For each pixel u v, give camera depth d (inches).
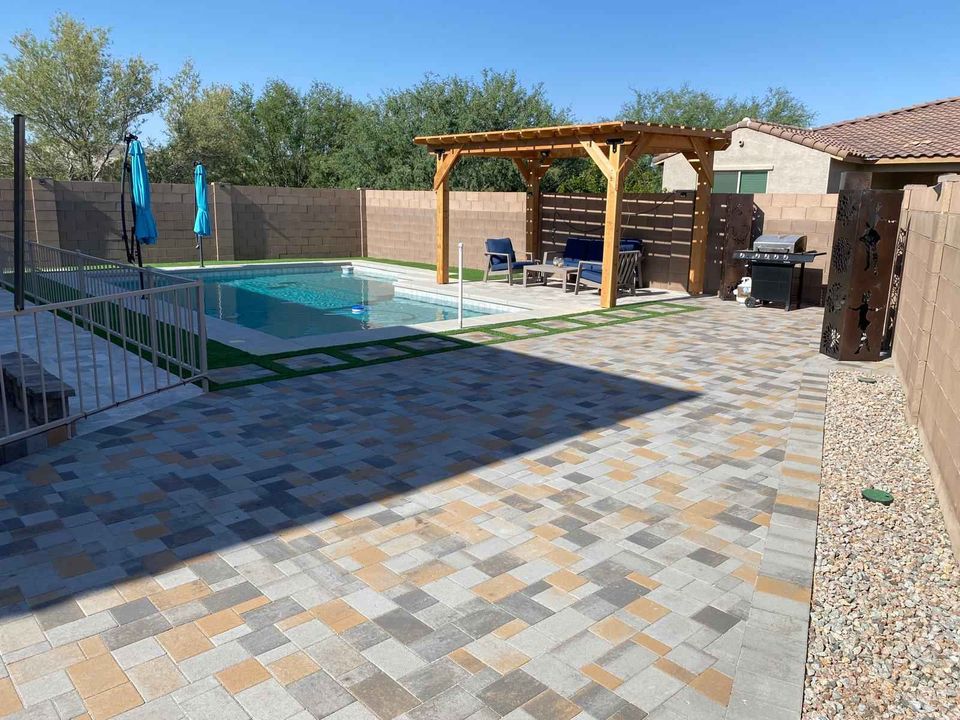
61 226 682.8
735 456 210.7
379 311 549.0
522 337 385.1
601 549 154.4
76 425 224.4
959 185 191.8
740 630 126.3
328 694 107.9
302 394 266.1
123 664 113.7
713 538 160.1
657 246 585.0
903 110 718.5
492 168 1197.7
